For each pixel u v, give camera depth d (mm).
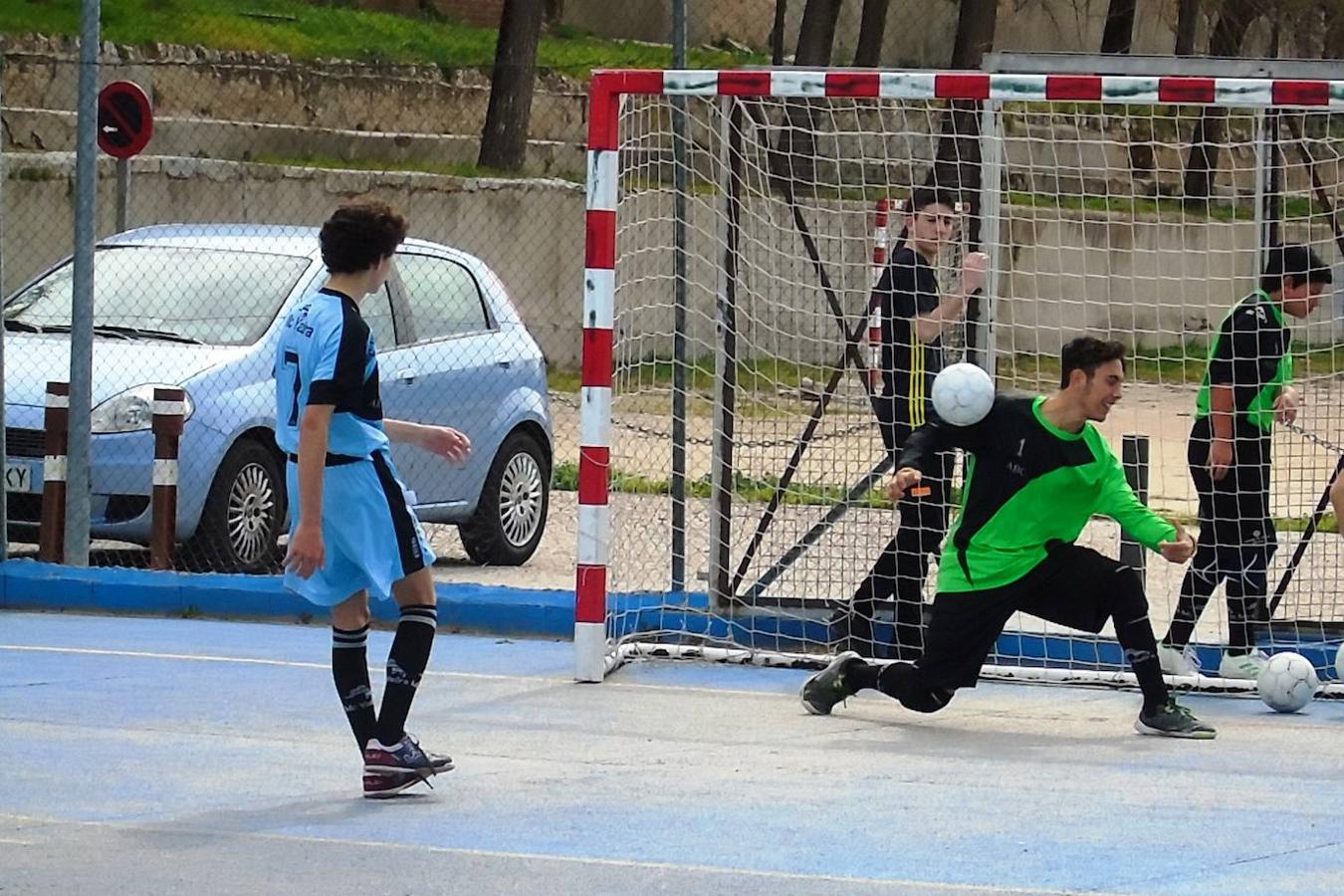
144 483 20578
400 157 53156
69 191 42781
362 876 10594
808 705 15594
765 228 22984
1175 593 21656
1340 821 12070
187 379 20750
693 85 16469
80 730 14531
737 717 15492
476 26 63156
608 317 16656
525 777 13156
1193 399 31984
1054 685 17125
